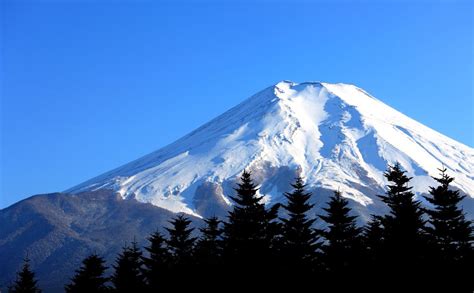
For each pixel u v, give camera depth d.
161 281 67.50
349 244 62.62
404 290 61.38
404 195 64.25
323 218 63.41
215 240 69.56
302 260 61.59
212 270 64.75
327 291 61.91
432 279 60.94
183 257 68.12
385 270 61.72
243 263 61.44
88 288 76.19
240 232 61.66
